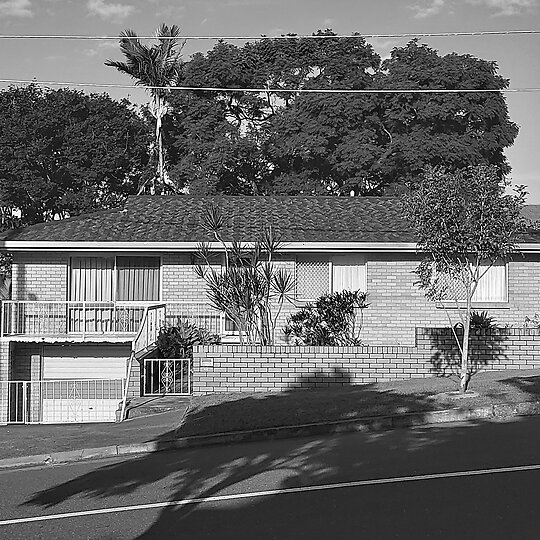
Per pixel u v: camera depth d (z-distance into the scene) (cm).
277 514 882
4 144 4331
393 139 4038
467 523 819
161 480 1091
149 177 4406
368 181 4206
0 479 1181
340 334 2128
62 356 2353
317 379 1772
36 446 1409
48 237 2302
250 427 1395
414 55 4134
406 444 1226
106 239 2286
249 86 4391
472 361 1830
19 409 2305
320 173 4275
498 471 1028
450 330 1802
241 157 4206
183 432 1394
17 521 914
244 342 1898
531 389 1570
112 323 2339
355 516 859
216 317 2331
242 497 963
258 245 1936
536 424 1355
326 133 4078
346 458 1148
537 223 2325
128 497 1001
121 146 4506
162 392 1916
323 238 2298
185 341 2089
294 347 1773
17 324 2291
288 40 4412
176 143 4378
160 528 855
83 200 4362
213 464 1175
